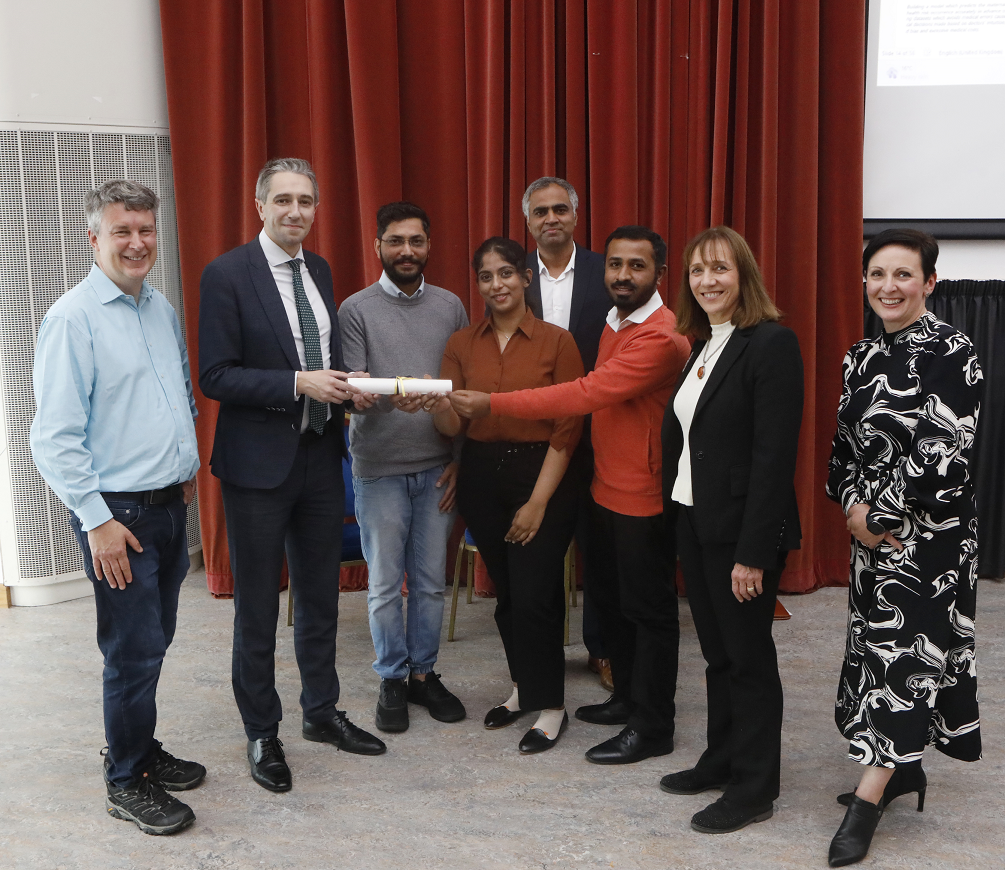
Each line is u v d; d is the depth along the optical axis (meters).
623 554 2.36
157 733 2.61
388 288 2.62
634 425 2.35
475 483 2.51
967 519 1.98
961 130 3.71
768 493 1.96
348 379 2.30
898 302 1.98
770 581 2.04
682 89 3.59
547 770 2.40
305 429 2.33
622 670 2.64
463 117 3.68
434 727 2.67
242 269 2.26
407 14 3.63
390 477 2.63
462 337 2.57
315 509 2.40
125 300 2.09
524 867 1.97
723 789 2.27
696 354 2.16
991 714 2.67
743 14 3.49
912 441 1.94
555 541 2.45
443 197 3.73
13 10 3.40
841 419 2.11
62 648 3.23
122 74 3.65
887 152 3.76
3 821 2.17
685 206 3.67
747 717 2.10
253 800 2.26
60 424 1.94
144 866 1.99
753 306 2.03
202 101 3.71
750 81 3.58
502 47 3.53
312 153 3.74
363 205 3.66
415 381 2.29
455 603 3.35
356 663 3.13
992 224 3.74
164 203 3.80
